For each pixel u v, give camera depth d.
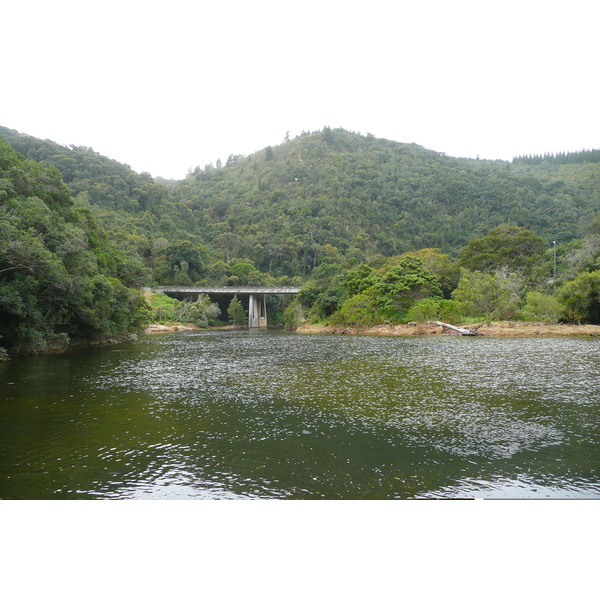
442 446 12.34
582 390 19.20
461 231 196.25
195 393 19.86
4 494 9.52
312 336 61.81
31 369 27.55
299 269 164.25
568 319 53.75
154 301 105.50
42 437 13.50
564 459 11.31
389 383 21.50
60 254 36.28
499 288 56.44
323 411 16.31
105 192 159.62
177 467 11.02
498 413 15.64
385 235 195.12
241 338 60.62
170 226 158.75
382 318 63.12
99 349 42.16
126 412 16.45
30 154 164.38
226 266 140.00
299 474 10.48
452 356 31.31
